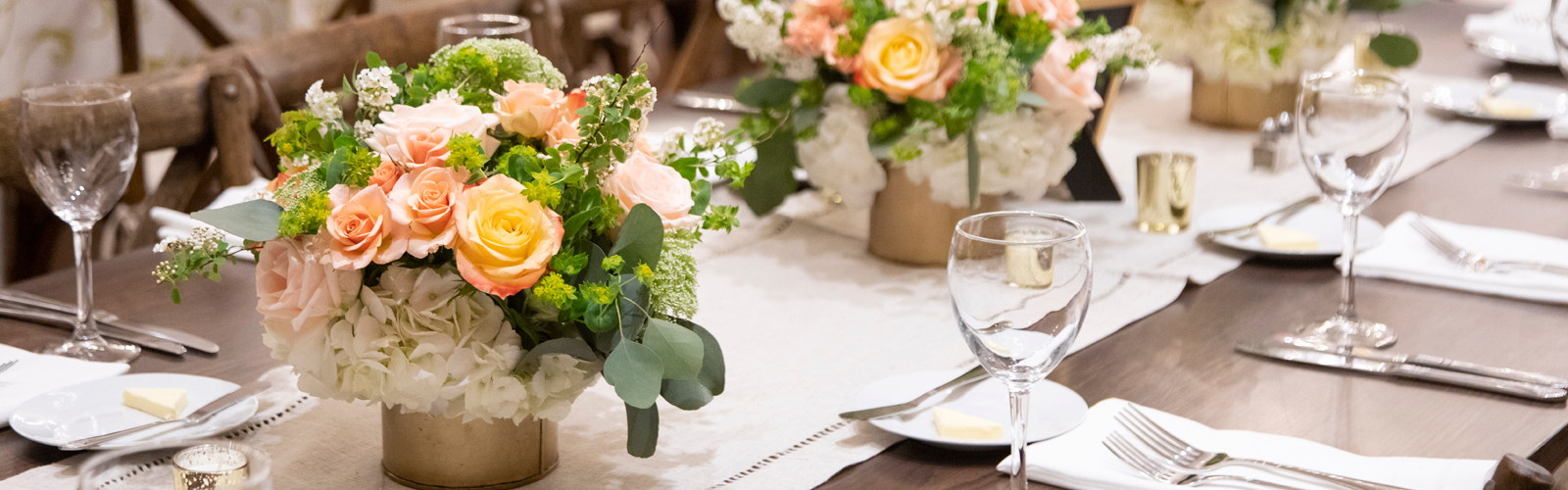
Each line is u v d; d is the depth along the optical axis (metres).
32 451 1.02
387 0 3.34
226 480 0.68
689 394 0.95
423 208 0.85
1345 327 1.30
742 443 1.07
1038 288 0.84
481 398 0.89
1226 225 1.65
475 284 0.84
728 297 1.43
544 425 0.98
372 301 0.87
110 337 1.25
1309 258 1.52
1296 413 1.12
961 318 0.87
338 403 1.13
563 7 2.65
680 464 1.03
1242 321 1.34
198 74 1.73
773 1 1.56
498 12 2.33
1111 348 1.27
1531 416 1.11
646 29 4.64
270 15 3.10
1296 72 2.12
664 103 2.22
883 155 1.47
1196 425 1.07
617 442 1.07
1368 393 1.16
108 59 2.89
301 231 0.86
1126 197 1.84
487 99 0.99
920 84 1.41
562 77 1.06
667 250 0.95
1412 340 1.29
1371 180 1.27
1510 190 1.80
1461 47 2.69
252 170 1.77
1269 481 0.96
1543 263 1.47
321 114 0.95
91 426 1.04
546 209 0.88
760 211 1.60
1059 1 1.48
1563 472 1.17
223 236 0.91
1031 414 1.09
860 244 1.64
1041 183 1.49
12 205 2.04
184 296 1.38
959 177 1.46
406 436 0.96
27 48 2.72
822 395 1.17
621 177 0.94
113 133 1.20
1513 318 1.35
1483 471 0.98
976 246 0.85
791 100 1.56
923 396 1.12
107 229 2.76
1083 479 0.96
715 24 2.80
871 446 1.05
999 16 1.48
